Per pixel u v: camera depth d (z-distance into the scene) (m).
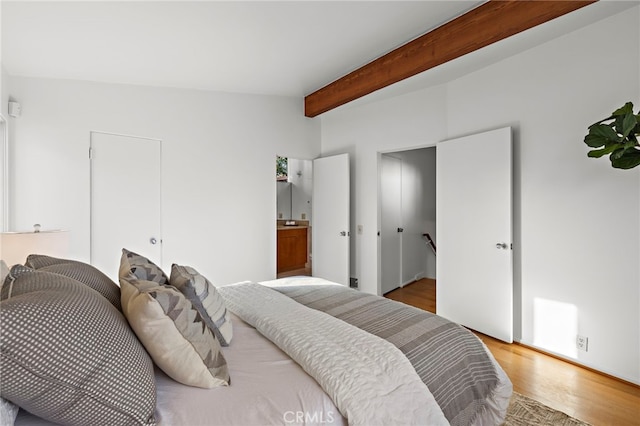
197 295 1.43
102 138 3.24
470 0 2.34
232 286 2.36
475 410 1.56
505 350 2.92
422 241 5.77
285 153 4.56
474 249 3.32
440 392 1.42
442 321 1.79
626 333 2.39
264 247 4.30
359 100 4.32
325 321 1.62
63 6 2.04
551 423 1.92
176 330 1.09
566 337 2.72
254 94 4.22
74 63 2.81
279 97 4.46
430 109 3.82
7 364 0.75
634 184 2.36
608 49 2.47
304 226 6.60
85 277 1.41
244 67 3.24
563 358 2.74
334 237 4.66
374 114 4.38
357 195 4.61
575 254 2.67
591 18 2.48
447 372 1.49
